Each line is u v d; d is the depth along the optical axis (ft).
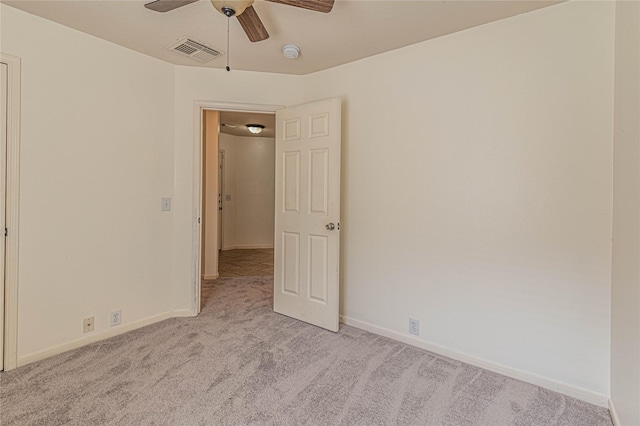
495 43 7.06
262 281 14.49
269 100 10.28
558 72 6.40
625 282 5.17
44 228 7.36
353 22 7.18
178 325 9.36
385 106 8.69
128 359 7.38
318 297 9.43
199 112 9.95
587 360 6.19
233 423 5.34
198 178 10.04
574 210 6.28
